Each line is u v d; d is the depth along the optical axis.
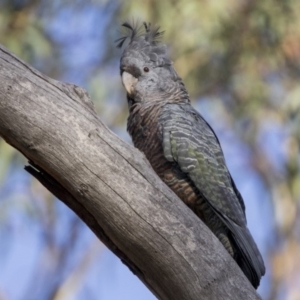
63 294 20.38
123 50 11.14
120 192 7.87
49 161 7.86
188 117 9.99
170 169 9.71
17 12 19.16
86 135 7.84
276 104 19.28
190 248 7.95
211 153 9.78
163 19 17.91
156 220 7.90
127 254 8.16
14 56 7.88
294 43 18.62
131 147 7.98
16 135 7.85
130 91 10.59
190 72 18.52
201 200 9.67
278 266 20.41
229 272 8.02
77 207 8.27
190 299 8.03
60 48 19.83
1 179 18.06
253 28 18.45
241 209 9.67
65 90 7.94
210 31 17.97
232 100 19.53
